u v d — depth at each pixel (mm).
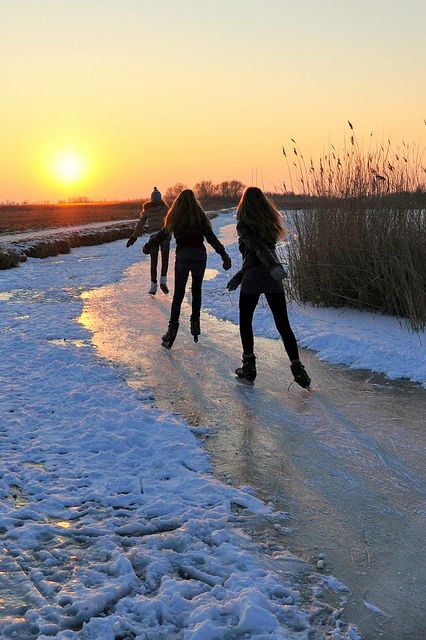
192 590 2643
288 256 9469
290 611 2488
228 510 3387
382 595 2652
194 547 2979
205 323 8734
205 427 4719
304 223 9266
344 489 3689
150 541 3049
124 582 2693
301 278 9188
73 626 2443
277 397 5422
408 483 3766
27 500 3543
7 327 8523
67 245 23453
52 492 3605
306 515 3375
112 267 17438
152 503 3449
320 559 2936
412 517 3352
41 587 2686
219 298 10727
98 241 28797
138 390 5590
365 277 8555
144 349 7191
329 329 7555
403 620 2484
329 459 4121
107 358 6770
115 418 4777
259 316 8570
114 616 2445
